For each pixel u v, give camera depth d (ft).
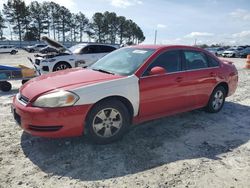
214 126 16.16
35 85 12.90
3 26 279.90
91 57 37.83
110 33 338.75
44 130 11.51
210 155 12.35
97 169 10.91
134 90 13.26
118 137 13.25
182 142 13.67
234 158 12.13
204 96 17.20
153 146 13.07
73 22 330.95
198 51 17.03
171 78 14.76
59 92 11.61
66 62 35.45
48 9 305.53
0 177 10.19
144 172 10.75
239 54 107.14
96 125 12.50
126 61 14.92
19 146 12.76
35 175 10.41
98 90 12.19
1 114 17.57
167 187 9.78
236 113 19.02
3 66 26.30
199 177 10.47
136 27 372.38
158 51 14.82
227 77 18.61
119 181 10.11
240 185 10.03
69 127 11.73
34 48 158.51
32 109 11.50
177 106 15.56
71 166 11.10
